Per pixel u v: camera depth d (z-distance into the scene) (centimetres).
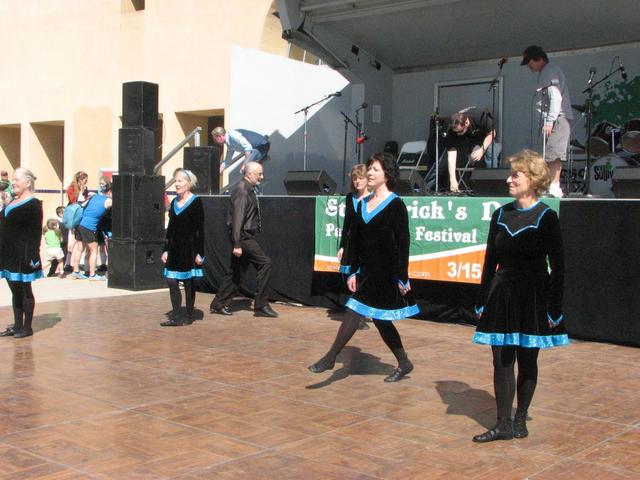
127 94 1103
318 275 966
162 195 1124
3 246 741
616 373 628
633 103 1200
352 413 506
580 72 1252
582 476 392
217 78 1709
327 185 1069
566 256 762
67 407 513
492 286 447
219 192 1191
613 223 734
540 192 446
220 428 471
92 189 1948
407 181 981
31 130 2120
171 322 827
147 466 403
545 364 661
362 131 1343
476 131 1147
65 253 1357
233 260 906
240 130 1171
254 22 1641
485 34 1241
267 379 597
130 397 540
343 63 1318
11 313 905
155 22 1817
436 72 1394
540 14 1147
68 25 2002
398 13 1184
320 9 1197
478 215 808
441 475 392
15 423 476
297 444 441
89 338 753
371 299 561
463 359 676
